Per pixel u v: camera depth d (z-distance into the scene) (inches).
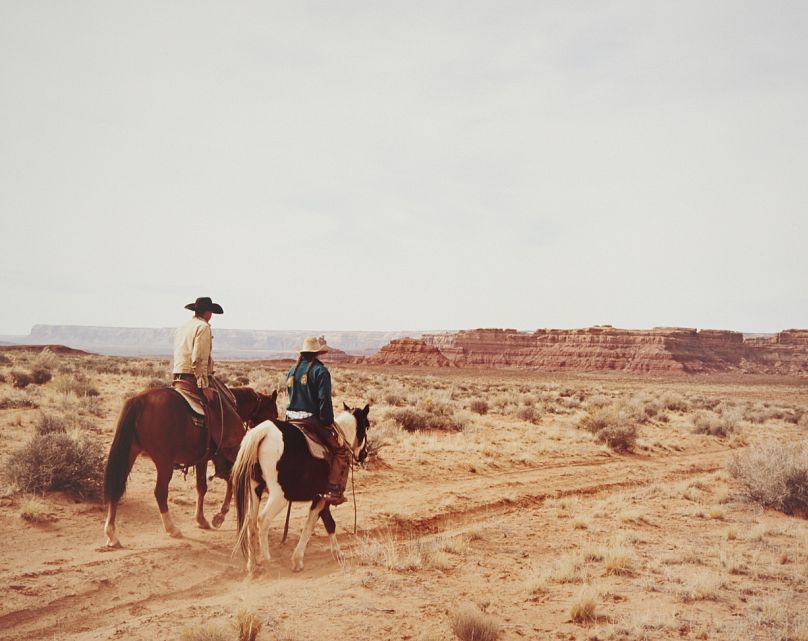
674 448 948.6
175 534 346.6
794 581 335.3
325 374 310.7
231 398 372.2
